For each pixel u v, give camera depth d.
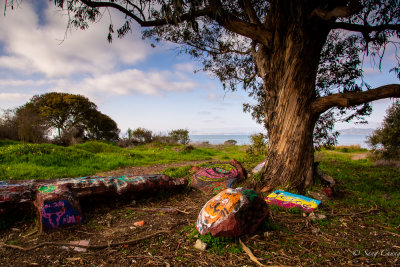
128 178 5.36
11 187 4.13
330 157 15.23
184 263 2.71
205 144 31.91
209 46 9.62
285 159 5.79
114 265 2.71
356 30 5.73
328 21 5.18
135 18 6.00
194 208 4.89
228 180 6.51
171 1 4.69
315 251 2.98
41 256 2.93
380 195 5.88
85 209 4.52
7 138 21.98
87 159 12.55
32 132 19.30
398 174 8.97
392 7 5.60
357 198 5.57
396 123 12.48
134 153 17.19
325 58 7.93
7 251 3.05
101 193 4.71
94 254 2.96
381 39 6.00
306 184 5.73
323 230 3.65
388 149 12.72
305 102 5.63
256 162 10.22
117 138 39.75
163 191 5.72
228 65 10.62
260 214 3.43
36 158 10.83
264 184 5.93
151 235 3.43
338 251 3.00
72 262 2.79
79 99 34.91
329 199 5.33
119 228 3.82
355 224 3.95
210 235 3.16
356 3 4.07
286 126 5.80
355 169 10.38
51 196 3.83
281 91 5.90
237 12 7.82
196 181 6.69
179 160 15.65
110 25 5.98
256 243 3.11
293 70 5.61
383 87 4.66
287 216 4.18
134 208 4.82
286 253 2.90
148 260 2.80
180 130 33.38
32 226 3.81
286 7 5.56
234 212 3.09
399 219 4.20
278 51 5.89
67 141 26.91
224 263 2.69
